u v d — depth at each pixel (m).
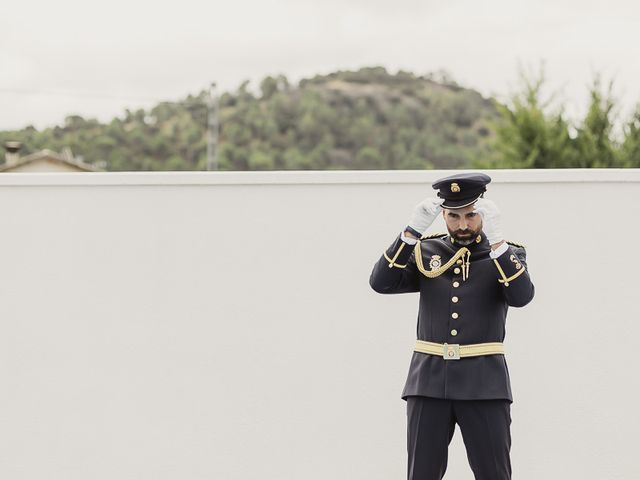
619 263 7.29
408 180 7.33
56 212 7.42
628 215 7.28
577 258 7.30
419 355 5.64
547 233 7.32
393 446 7.34
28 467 7.39
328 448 7.36
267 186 7.38
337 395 7.36
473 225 5.55
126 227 7.41
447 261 5.62
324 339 7.37
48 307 7.41
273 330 7.38
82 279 7.41
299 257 7.38
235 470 7.38
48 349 7.41
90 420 7.38
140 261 7.41
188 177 7.39
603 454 7.27
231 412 7.37
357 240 7.36
